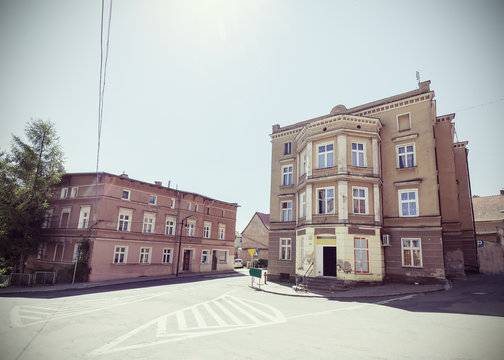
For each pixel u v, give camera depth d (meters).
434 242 18.09
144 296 15.92
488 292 13.80
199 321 9.65
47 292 18.11
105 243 25.36
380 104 21.62
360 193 19.19
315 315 10.58
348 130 19.39
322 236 18.97
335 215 18.61
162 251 30.61
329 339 7.35
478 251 26.58
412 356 6.00
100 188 26.11
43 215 26.47
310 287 18.02
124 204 27.33
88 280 23.78
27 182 24.20
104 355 6.17
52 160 25.25
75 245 25.78
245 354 6.22
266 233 47.72
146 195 29.55
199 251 35.22
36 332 8.08
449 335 7.44
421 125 19.86
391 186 20.27
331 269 19.69
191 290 18.69
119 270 26.19
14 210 23.25
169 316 10.48
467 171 25.73
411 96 20.31
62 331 8.20
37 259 28.12
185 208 33.94
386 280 18.95
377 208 18.81
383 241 19.12
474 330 7.83
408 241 19.06
